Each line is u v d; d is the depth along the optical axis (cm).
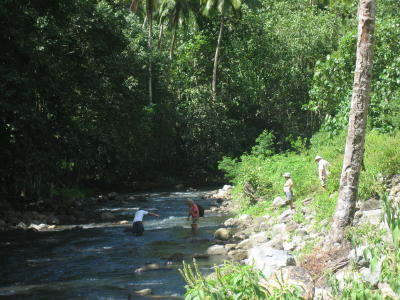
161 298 870
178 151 4212
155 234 1570
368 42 941
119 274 1063
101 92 2648
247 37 4303
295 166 2034
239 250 1204
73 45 2486
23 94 1897
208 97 4056
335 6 3688
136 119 3044
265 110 4534
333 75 2139
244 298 422
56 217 1981
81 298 888
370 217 1041
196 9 4228
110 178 3375
